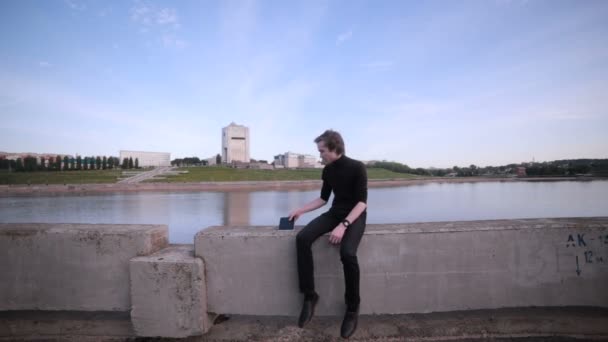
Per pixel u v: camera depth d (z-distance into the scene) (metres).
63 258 2.66
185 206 29.78
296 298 2.63
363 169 2.62
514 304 2.68
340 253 2.41
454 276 2.66
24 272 2.69
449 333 2.46
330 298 2.67
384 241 2.64
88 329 2.64
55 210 27.06
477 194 46.59
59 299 2.68
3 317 2.77
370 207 31.12
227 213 24.97
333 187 2.73
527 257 2.66
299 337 2.48
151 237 2.67
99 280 2.64
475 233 2.65
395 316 2.66
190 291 2.45
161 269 2.45
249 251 2.62
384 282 2.66
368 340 2.42
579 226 2.67
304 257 2.48
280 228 2.79
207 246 2.60
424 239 2.64
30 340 2.57
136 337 2.55
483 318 2.59
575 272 2.67
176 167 94.50
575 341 2.38
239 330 2.58
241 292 2.63
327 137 2.66
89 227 2.78
